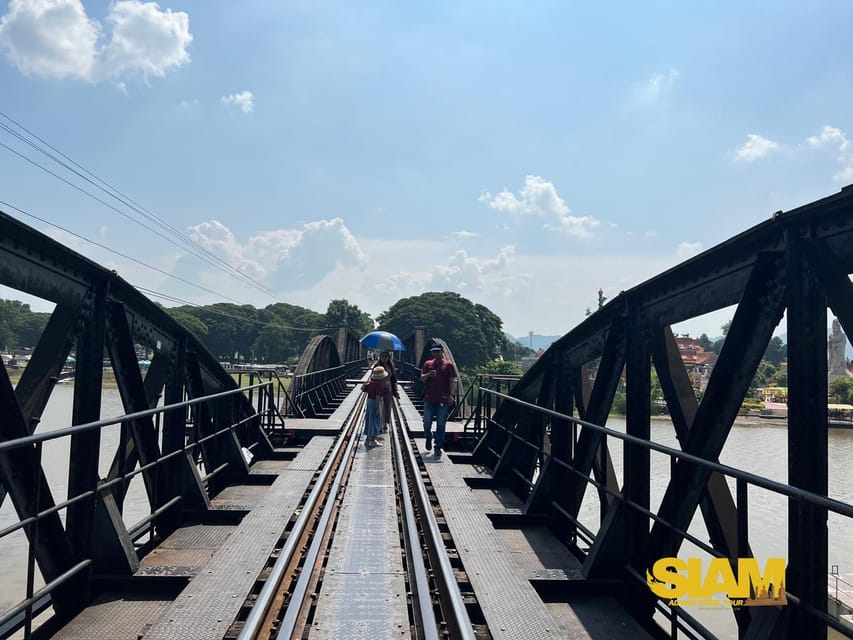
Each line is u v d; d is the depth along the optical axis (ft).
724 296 12.43
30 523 11.73
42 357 14.29
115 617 13.75
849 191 8.84
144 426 18.26
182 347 22.34
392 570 15.98
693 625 11.85
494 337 321.32
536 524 22.08
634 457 15.55
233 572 14.65
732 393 11.64
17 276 12.44
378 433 38.14
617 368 17.72
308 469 26.81
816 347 9.75
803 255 10.05
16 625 13.39
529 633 11.99
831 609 38.40
